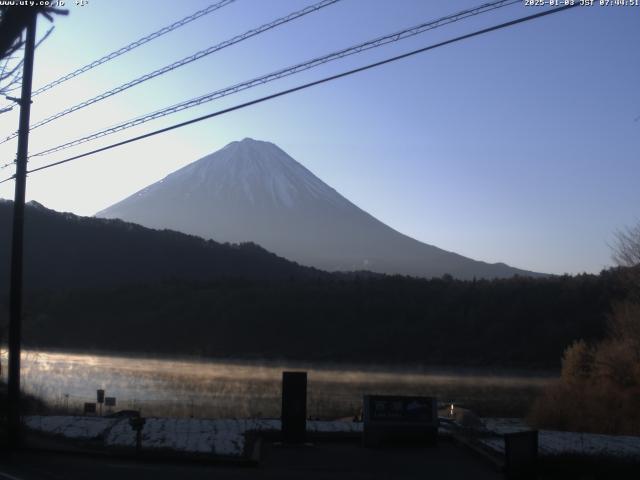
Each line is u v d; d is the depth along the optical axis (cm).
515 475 1336
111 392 4969
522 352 7994
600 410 3862
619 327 4694
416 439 1888
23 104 1831
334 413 4184
